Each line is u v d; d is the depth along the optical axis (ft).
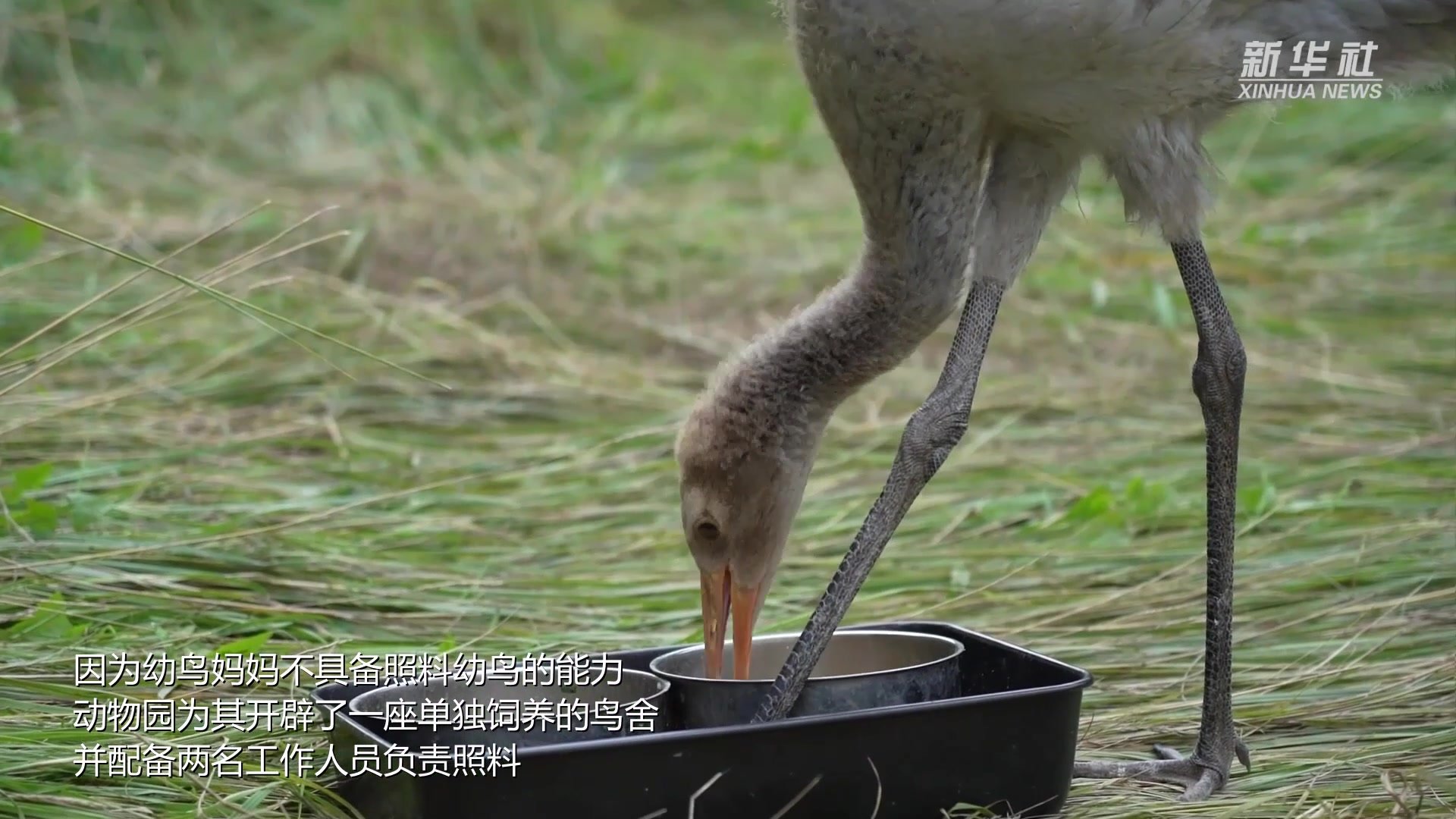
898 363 22.54
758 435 22.53
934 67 20.65
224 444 32.14
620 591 27.81
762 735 18.35
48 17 54.08
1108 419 35.86
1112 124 21.42
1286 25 21.44
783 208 49.83
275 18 59.67
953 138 21.31
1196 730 22.94
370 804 19.08
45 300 36.58
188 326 36.88
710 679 20.42
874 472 33.30
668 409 36.19
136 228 42.14
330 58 57.88
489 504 31.22
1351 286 42.98
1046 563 29.04
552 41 62.23
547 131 55.77
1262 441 34.42
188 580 26.37
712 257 45.96
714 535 22.89
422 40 59.47
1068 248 45.42
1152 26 20.39
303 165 50.29
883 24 20.51
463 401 35.91
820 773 18.62
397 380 36.24
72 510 27.58
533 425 35.22
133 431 31.94
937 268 21.74
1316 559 28.35
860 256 22.54
